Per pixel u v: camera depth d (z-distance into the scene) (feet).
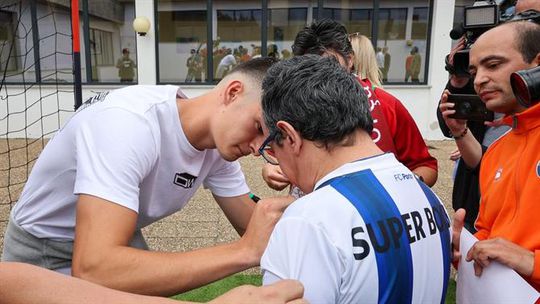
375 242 3.27
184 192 5.62
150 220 5.80
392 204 3.46
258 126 4.61
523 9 6.88
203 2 30.94
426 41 30.40
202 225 15.24
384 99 7.68
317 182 3.68
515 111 5.23
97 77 31.83
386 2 30.17
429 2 29.86
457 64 6.91
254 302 2.87
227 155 4.91
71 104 30.55
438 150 27.02
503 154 5.32
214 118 4.86
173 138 5.04
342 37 7.54
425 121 30.27
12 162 24.09
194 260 4.03
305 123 3.54
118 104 4.71
